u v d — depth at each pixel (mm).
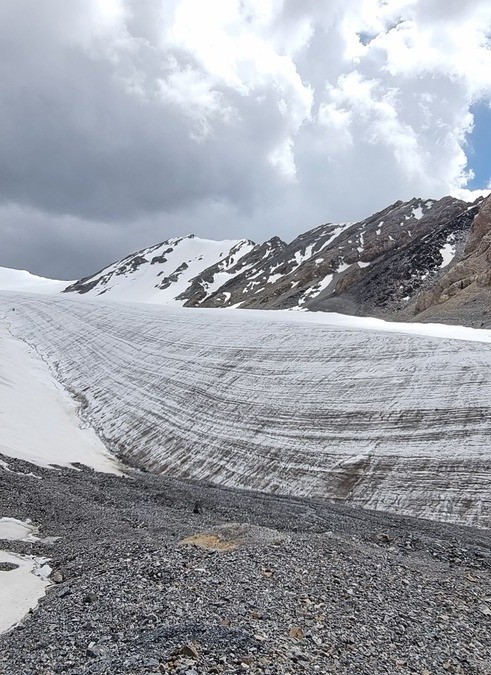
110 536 15570
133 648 7945
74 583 11656
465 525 19812
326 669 7746
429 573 13008
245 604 9664
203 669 7254
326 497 24344
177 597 9867
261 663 7543
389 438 26688
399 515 20688
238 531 14625
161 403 39875
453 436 25109
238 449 30281
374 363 34844
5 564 13547
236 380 39094
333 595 10680
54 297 110625
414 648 9039
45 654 8219
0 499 19484
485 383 28109
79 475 25984
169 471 30906
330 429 29156
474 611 11000
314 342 41469
